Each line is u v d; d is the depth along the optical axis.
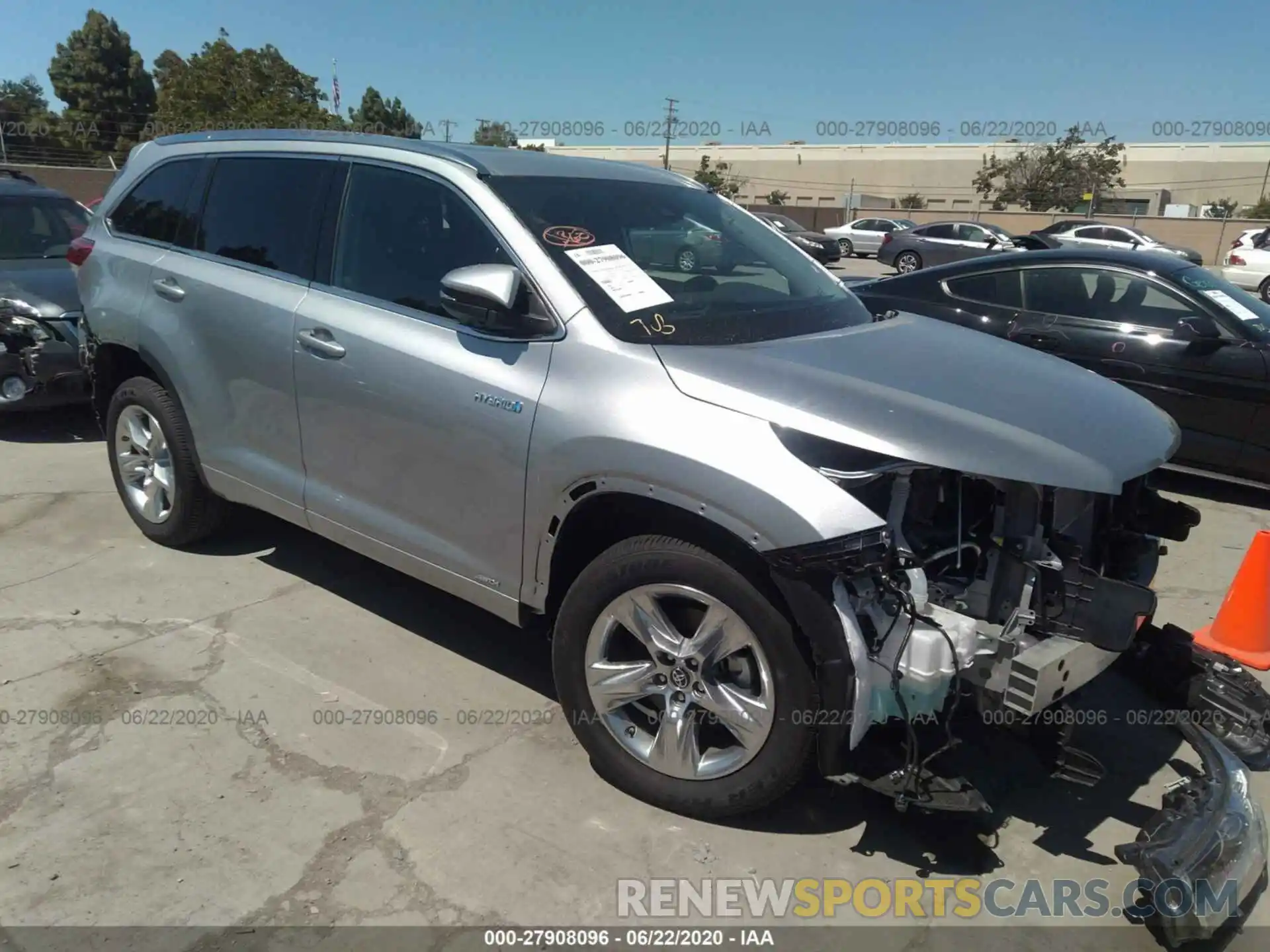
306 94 36.06
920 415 2.57
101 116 55.44
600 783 3.02
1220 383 5.77
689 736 2.77
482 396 3.00
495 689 3.54
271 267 3.80
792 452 2.49
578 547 3.02
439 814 2.84
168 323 4.11
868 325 3.43
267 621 3.97
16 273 6.52
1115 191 58.03
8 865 2.57
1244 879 2.45
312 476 3.69
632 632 2.80
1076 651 2.55
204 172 4.21
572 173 3.56
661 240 3.45
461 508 3.15
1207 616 4.39
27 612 3.96
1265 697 3.30
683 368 2.72
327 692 3.47
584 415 2.76
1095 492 2.52
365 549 3.55
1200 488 6.39
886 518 2.62
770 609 2.52
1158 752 3.29
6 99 57.84
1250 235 21.39
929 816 2.88
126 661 3.62
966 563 2.84
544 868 2.64
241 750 3.11
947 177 65.31
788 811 2.92
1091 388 3.08
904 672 2.48
